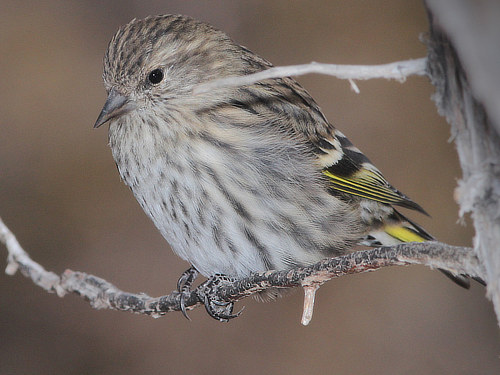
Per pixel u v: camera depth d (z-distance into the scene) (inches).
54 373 448.8
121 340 456.4
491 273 147.9
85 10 529.3
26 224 478.3
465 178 145.8
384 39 512.1
